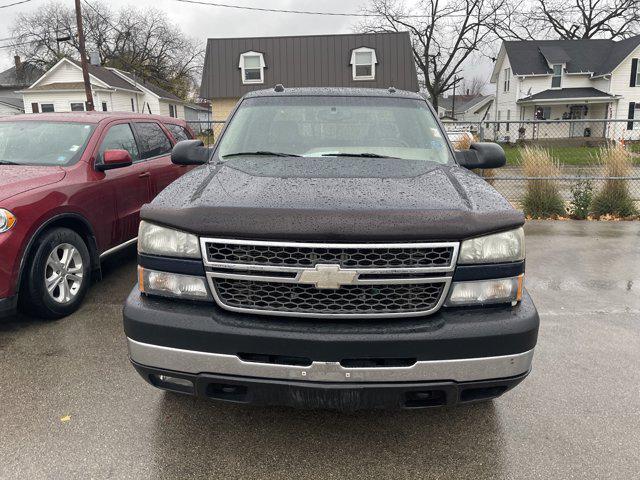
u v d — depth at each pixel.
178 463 2.47
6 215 3.61
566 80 37.66
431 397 2.32
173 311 2.30
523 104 37.81
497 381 2.28
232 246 2.26
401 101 3.85
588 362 3.54
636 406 2.99
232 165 3.08
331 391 2.22
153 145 5.93
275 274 2.23
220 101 30.36
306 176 2.76
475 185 2.81
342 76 29.95
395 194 2.47
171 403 2.97
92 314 4.29
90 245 4.56
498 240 2.34
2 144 4.76
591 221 8.71
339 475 2.41
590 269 5.81
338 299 2.24
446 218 2.27
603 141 11.41
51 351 3.61
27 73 55.16
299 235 2.17
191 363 2.27
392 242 2.20
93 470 2.41
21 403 2.95
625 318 4.37
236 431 2.73
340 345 2.17
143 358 2.34
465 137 13.20
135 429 2.73
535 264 6.00
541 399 3.07
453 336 2.20
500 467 2.47
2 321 4.14
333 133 3.54
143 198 5.43
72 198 4.25
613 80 35.59
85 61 24.64
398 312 2.26
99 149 4.85
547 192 9.12
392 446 2.63
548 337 3.96
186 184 2.77
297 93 3.91
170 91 60.84
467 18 39.72
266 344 2.20
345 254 2.20
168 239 2.35
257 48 30.30
